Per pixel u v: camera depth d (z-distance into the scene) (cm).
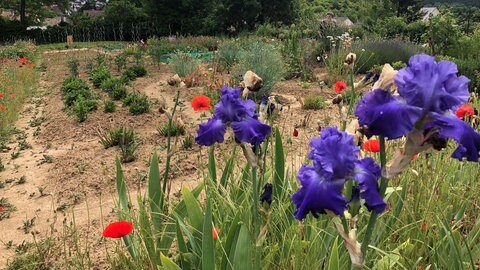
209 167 354
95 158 740
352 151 167
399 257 271
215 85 1195
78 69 1950
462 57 1516
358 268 173
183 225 293
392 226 322
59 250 444
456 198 368
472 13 3200
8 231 525
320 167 169
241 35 3491
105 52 2569
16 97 1222
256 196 244
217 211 332
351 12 5766
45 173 702
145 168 682
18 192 639
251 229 289
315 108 977
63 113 1109
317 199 165
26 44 3006
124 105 1120
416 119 155
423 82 156
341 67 1345
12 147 864
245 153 240
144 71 1659
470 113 443
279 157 327
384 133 156
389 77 163
